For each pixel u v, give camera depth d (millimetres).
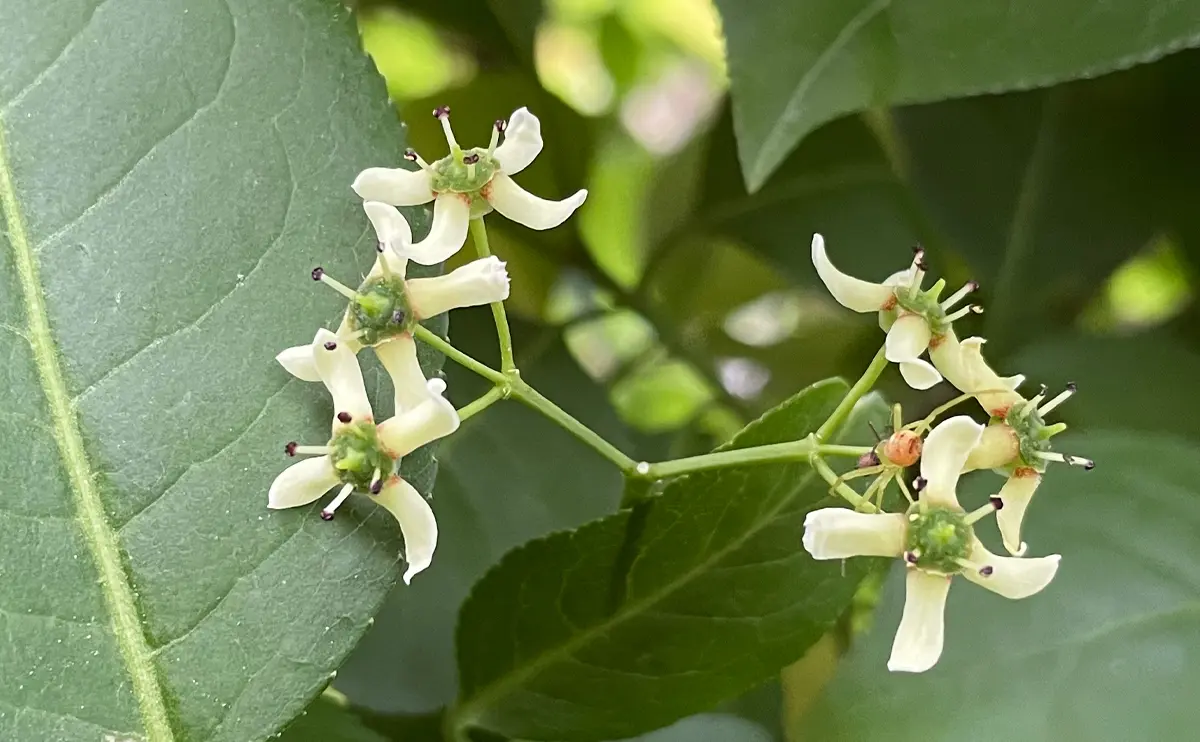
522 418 183
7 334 148
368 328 149
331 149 153
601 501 182
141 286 149
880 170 193
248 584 148
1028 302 189
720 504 159
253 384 150
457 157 151
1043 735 161
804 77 164
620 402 213
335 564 150
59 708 146
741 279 208
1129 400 180
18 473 147
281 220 152
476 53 195
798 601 162
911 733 162
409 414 148
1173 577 166
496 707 166
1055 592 166
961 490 168
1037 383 182
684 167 209
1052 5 162
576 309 203
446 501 179
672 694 165
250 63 153
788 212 194
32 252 149
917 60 164
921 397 188
